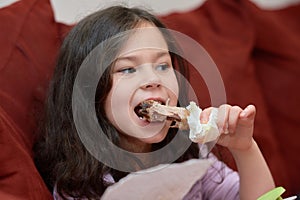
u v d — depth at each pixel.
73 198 1.33
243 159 1.40
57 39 1.60
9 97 1.40
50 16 1.63
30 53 1.50
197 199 1.46
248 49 2.00
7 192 1.15
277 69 2.12
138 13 1.38
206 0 2.10
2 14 1.53
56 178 1.34
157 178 1.17
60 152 1.35
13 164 1.17
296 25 2.26
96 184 1.31
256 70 2.11
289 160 2.09
